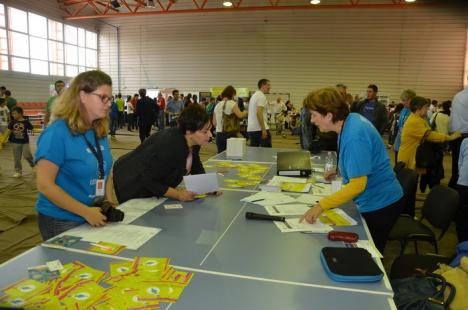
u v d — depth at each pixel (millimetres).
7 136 5848
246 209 2137
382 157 1990
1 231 3641
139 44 15336
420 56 12695
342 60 13367
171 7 14570
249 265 1411
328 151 4629
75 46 14648
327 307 1133
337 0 13039
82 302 1120
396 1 12539
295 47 13742
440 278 1511
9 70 11852
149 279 1273
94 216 1676
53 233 1738
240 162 3785
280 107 13359
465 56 12258
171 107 12164
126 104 14555
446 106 6840
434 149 4602
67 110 1581
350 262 1373
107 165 1808
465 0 12016
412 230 2684
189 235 1710
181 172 2287
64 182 1669
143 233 1702
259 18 13906
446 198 2434
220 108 5840
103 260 1410
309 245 1616
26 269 1319
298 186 2666
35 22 12742
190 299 1161
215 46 14500
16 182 5527
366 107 5406
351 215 2051
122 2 13180
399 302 1452
